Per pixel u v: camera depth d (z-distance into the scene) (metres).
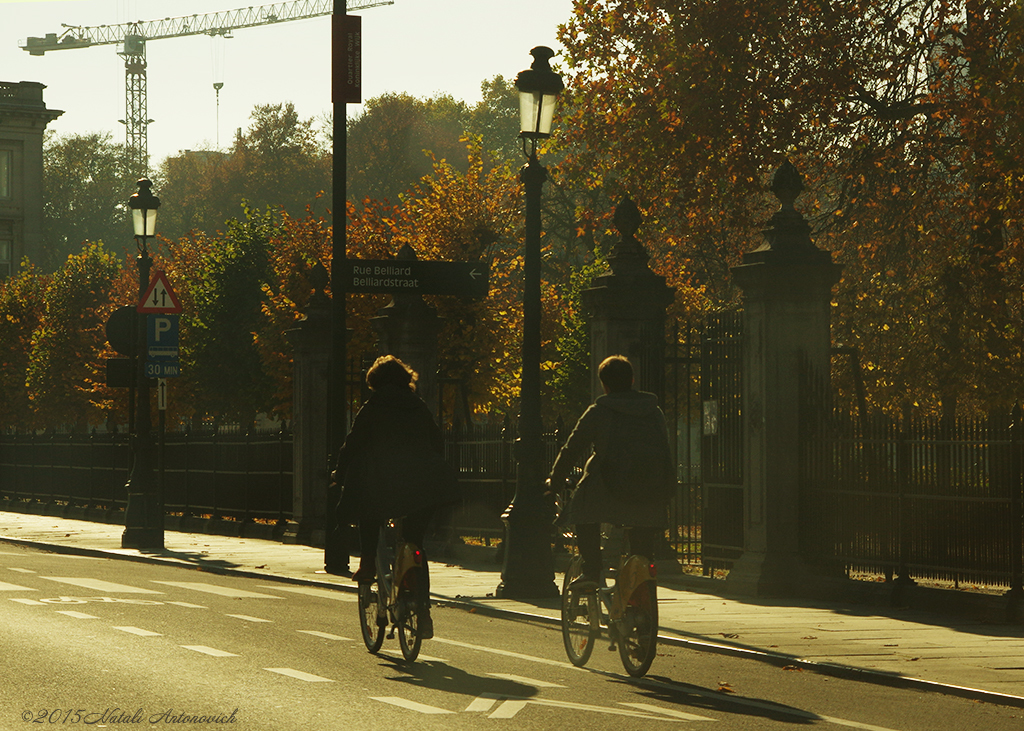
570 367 166.12
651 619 32.72
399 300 79.81
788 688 32.66
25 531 104.12
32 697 28.67
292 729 25.48
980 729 27.66
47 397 191.75
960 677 33.59
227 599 52.66
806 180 99.00
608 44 97.25
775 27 88.69
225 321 177.62
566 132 102.44
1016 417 45.25
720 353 59.22
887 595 49.41
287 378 147.50
